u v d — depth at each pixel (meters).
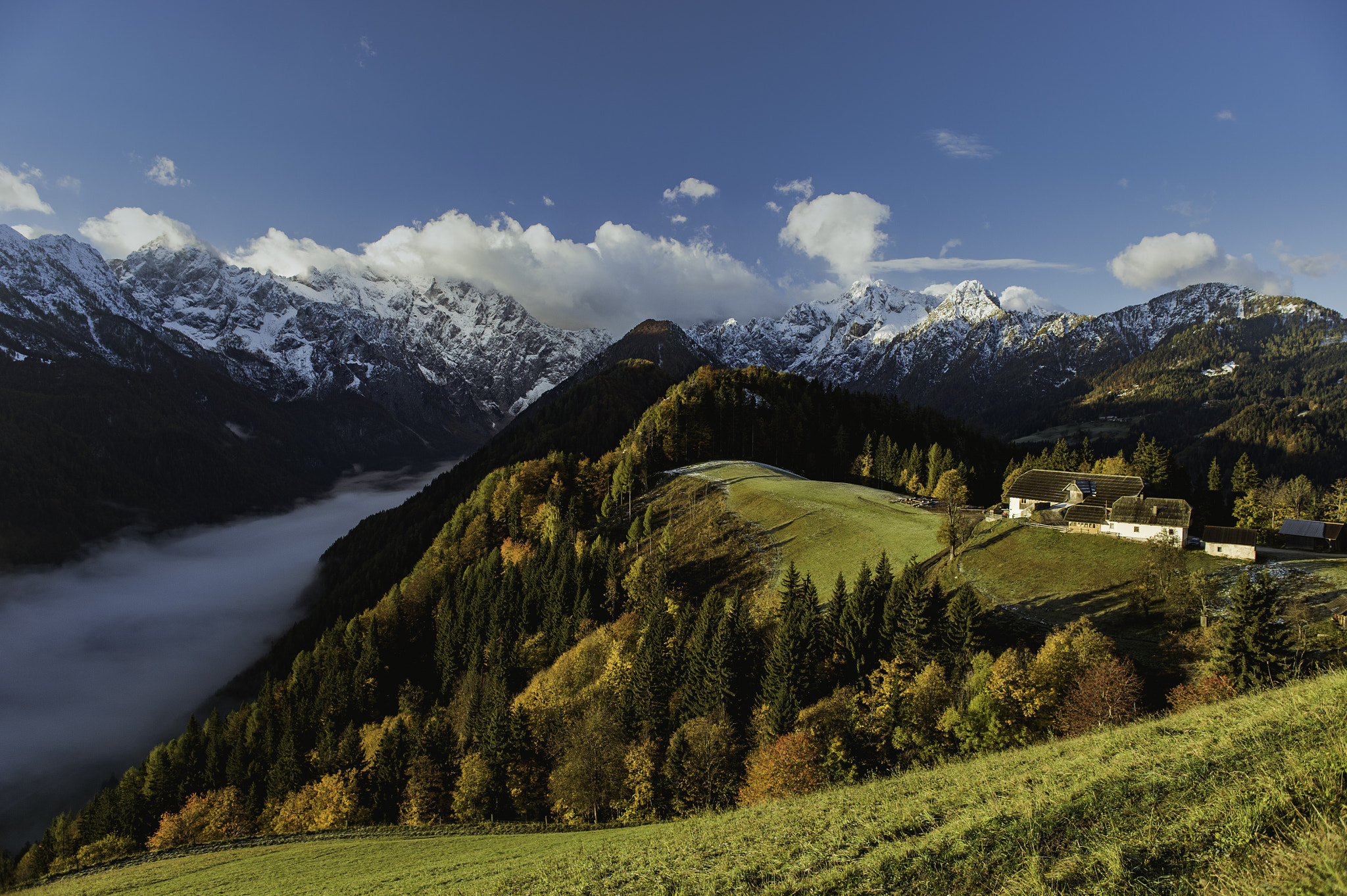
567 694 82.81
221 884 47.81
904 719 55.91
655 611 87.06
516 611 108.19
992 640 68.56
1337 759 14.95
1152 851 14.29
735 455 173.50
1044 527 91.25
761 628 79.81
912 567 73.81
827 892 17.53
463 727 85.75
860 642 70.00
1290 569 69.06
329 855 53.69
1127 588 72.06
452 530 155.62
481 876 32.75
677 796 59.38
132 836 94.94
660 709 73.31
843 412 196.62
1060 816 17.45
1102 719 48.81
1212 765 17.97
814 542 106.19
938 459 142.75
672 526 126.31
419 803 74.00
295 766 91.56
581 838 42.22
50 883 64.25
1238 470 143.62
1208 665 54.62
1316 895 11.18
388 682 113.25
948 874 16.41
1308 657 52.72
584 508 147.12
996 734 51.31
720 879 20.69
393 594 134.50
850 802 26.95
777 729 60.81
